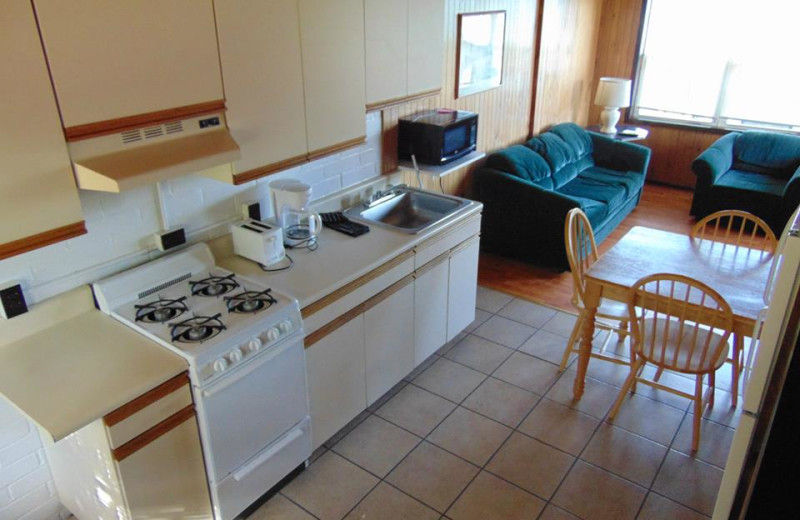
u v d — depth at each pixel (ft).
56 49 5.52
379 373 9.88
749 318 8.31
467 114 12.51
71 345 6.88
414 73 10.48
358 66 9.15
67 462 7.22
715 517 6.21
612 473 8.93
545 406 10.39
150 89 6.38
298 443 8.46
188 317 7.34
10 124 5.39
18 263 6.82
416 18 10.11
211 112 7.11
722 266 9.86
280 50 7.74
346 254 9.21
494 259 16.35
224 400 7.01
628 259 10.16
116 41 5.95
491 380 11.10
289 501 8.42
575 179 18.25
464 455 9.28
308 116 8.50
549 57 18.34
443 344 11.59
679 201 20.77
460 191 15.92
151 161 6.40
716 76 20.66
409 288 10.01
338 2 8.42
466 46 14.05
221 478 7.34
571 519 8.15
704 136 21.16
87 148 6.03
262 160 7.98
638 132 20.30
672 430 9.82
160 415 6.49
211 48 6.88
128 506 6.49
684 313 8.63
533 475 8.89
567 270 15.28
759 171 19.13
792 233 4.91
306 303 7.90
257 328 7.21
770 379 5.57
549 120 19.76
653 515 8.21
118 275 7.64
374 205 11.30
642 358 9.43
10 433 7.16
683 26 20.70
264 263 8.68
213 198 8.82
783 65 19.52
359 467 9.04
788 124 19.94
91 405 5.91
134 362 6.56
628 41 21.59
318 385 8.61
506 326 12.90
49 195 5.84
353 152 11.18
